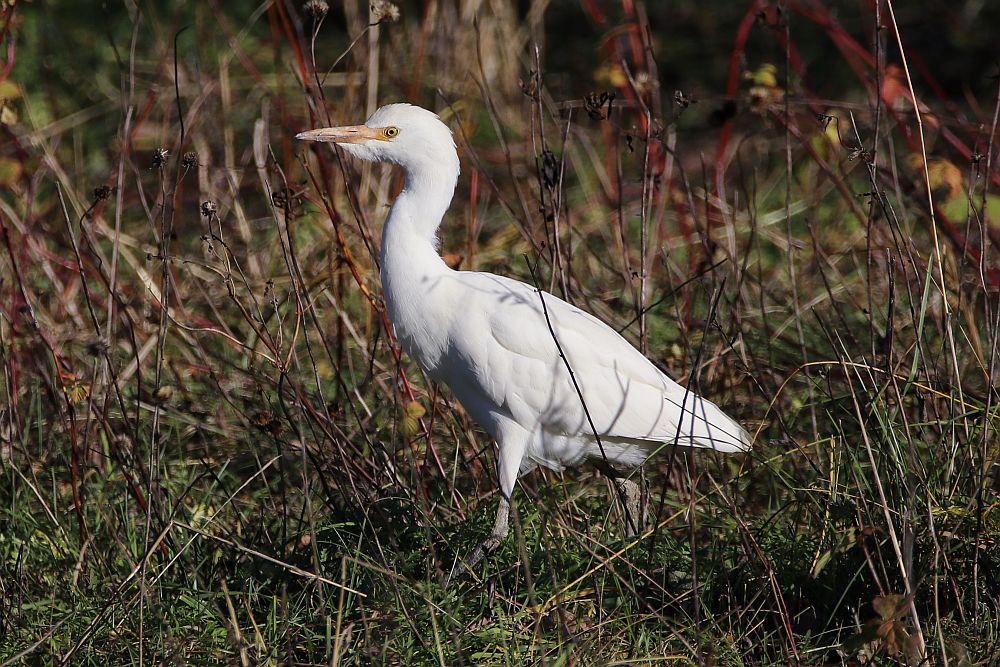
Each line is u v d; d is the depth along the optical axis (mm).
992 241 10211
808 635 7094
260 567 7859
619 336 8898
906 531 6867
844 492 7762
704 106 19000
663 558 8117
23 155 11766
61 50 18250
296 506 9234
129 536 8203
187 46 18406
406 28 17359
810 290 12648
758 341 11195
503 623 7254
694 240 13039
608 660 6848
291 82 17453
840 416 9961
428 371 8961
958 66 20219
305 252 13242
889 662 6863
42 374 9398
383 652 6574
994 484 8055
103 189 9047
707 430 8711
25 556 8102
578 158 16312
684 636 7137
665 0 23172
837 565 7648
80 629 7215
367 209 12680
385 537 8102
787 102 9984
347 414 10727
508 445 8727
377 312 9633
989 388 7488
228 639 6953
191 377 11383
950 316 9055
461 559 8164
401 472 9227
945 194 10320
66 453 9742
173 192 8914
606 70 10891
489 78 17031
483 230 14969
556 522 8469
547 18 22328
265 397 10859
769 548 8000
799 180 13578
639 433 8656
